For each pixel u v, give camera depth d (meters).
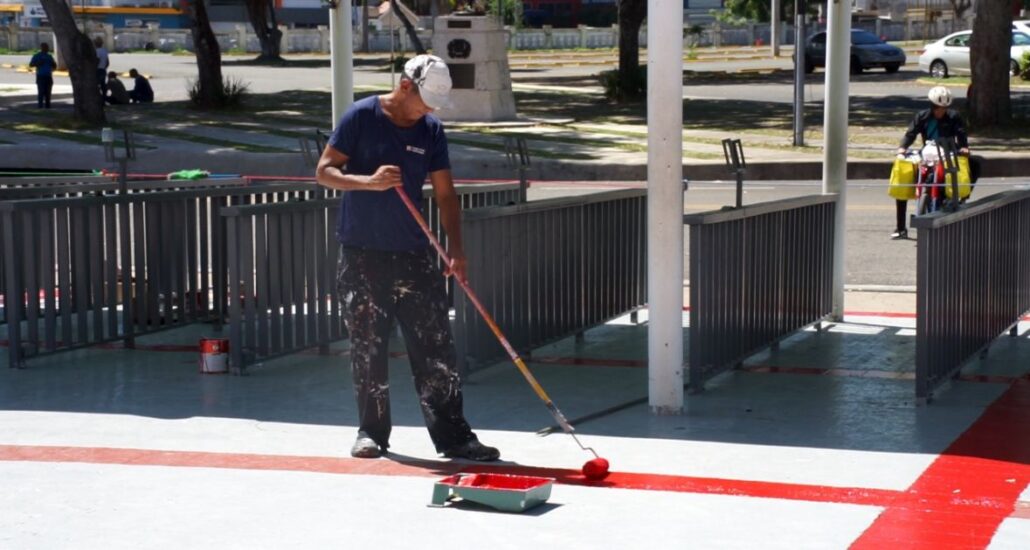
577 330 10.60
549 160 25.95
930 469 7.13
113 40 74.69
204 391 9.20
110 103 38.69
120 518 6.34
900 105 36.16
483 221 9.27
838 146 11.45
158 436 7.93
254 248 9.77
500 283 9.54
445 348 7.40
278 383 9.45
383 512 6.43
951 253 8.90
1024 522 6.23
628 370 9.95
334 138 7.20
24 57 67.00
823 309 11.23
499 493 6.42
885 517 6.30
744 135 29.97
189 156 27.14
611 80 38.91
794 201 10.27
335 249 10.43
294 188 12.22
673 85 8.02
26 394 9.09
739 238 9.42
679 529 6.14
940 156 14.63
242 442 7.80
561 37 78.12
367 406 7.46
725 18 84.75
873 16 76.19
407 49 67.81
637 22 38.75
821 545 5.90
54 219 10.08
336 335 10.48
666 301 8.34
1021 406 8.60
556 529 6.17
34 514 6.41
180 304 11.20
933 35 75.50
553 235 10.20
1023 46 46.31
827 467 7.18
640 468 7.21
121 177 10.90
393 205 7.19
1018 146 27.28
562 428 7.82
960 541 5.95
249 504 6.57
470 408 8.72
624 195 11.26
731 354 9.38
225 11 90.75
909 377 9.55
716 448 7.62
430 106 7.07
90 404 8.79
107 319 11.47
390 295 7.30
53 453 7.54
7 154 27.95
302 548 5.90
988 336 9.92
